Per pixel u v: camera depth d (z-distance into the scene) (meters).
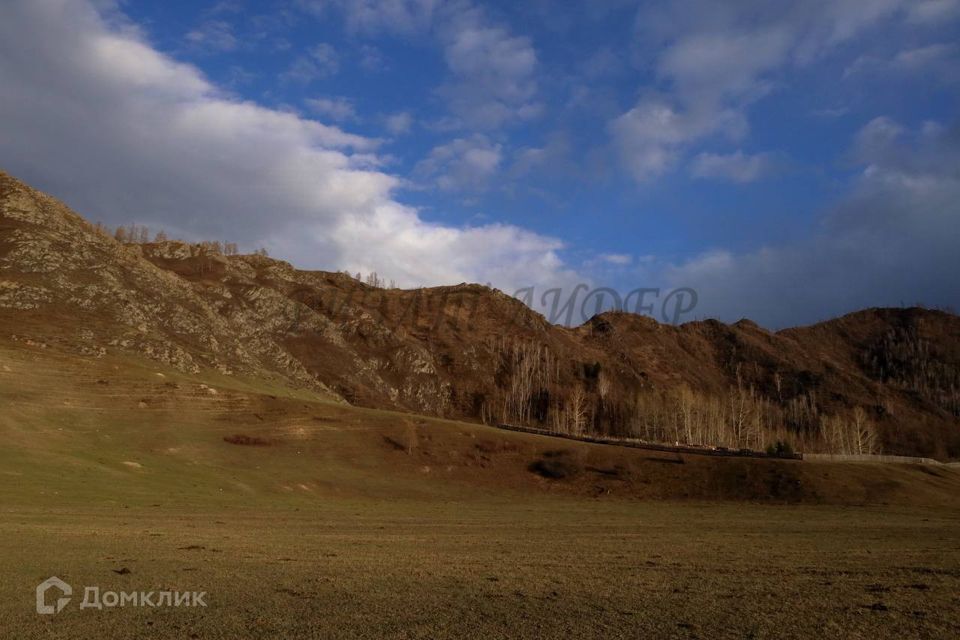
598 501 72.31
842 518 55.88
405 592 20.09
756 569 27.00
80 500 44.53
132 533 32.12
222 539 31.88
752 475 78.50
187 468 63.88
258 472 67.94
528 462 83.81
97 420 70.44
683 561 29.25
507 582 22.36
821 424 177.62
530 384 187.75
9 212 123.44
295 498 60.41
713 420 152.88
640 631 15.95
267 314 160.25
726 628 16.34
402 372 172.75
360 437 83.75
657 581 23.31
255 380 112.06
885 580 24.28
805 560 30.17
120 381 80.44
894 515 58.97
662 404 173.25
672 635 15.66
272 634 15.30
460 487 75.81
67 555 24.75
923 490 73.69
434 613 17.42
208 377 100.81
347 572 23.56
